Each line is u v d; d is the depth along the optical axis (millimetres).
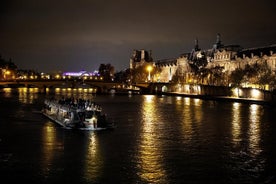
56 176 54812
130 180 53406
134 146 72688
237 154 67062
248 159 63844
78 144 74062
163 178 54250
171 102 182000
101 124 91250
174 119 111500
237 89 196375
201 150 69875
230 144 75125
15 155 65438
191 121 106938
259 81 191125
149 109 143125
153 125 98875
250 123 102500
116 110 138750
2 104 156625
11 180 53219
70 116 93938
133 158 63906
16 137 80688
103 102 180500
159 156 65375
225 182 52812
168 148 71250
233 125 99000
